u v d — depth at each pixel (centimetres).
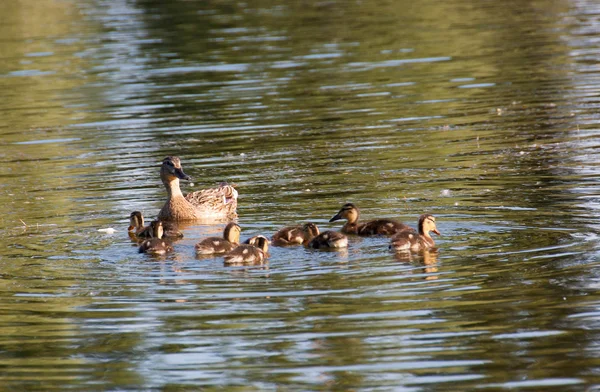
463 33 3556
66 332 1108
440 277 1229
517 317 1091
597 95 2509
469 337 1045
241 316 1128
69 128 2459
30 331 1113
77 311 1163
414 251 1347
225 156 2108
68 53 3503
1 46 3738
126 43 3684
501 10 4050
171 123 2467
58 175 1981
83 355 1051
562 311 1101
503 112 2398
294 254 1370
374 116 2434
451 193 1688
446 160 1956
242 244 1348
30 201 1770
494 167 1875
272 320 1113
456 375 968
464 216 1530
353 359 1010
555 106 2423
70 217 1642
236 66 3169
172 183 1675
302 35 3684
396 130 2272
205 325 1109
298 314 1128
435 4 4281
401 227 1442
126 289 1234
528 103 2477
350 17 4062
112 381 991
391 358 1011
